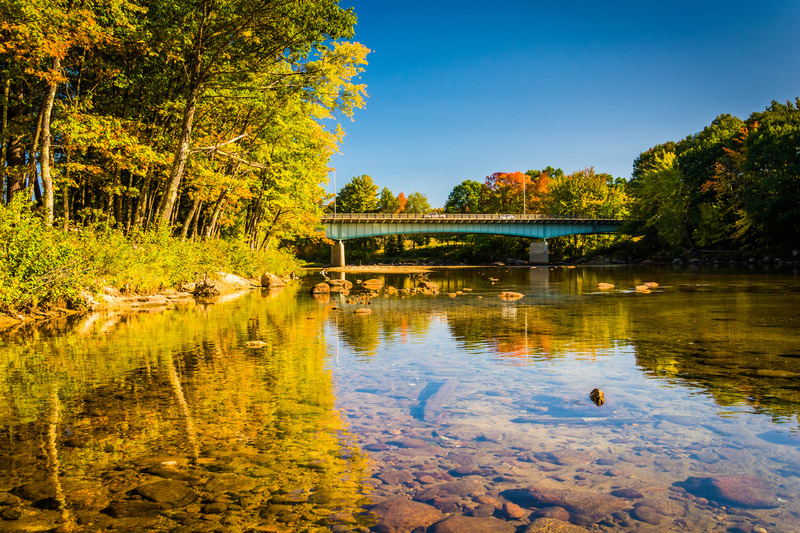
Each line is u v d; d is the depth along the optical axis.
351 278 42.22
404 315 14.26
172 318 13.41
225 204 33.59
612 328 10.96
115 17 17.61
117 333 10.45
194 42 21.78
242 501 3.04
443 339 9.80
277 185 36.34
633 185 87.62
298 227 47.47
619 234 87.62
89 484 3.26
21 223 13.34
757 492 3.13
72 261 14.91
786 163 50.25
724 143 63.53
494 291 24.38
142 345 8.95
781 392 5.52
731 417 4.66
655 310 14.44
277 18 21.81
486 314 14.35
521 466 3.60
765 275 33.31
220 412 4.89
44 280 13.77
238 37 22.52
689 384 5.92
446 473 3.48
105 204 25.28
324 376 6.52
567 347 8.66
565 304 17.06
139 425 4.49
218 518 2.81
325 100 26.12
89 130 17.78
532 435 4.25
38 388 5.83
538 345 8.93
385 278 41.34
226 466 3.57
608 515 2.87
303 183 38.22
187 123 22.02
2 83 17.77
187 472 3.46
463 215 76.00
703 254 65.12
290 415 4.82
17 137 18.67
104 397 5.45
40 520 2.78
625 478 3.38
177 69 22.78
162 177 25.09
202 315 14.14
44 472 3.45
